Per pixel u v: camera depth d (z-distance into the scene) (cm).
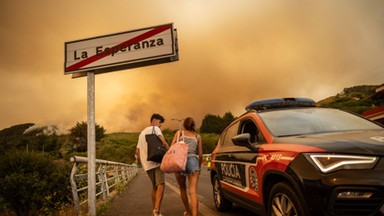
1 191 642
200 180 1507
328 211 301
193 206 524
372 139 337
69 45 644
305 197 317
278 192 370
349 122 473
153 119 607
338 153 317
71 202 748
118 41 630
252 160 451
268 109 532
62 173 746
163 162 529
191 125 561
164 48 617
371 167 296
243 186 498
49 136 9306
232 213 639
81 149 10381
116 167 1388
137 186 1523
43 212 666
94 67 627
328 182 302
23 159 688
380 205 284
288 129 451
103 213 699
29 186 656
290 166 343
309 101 555
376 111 2488
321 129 448
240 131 559
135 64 634
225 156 590
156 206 574
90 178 614
